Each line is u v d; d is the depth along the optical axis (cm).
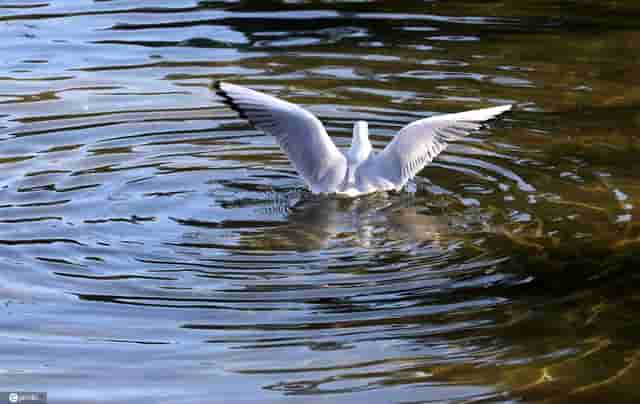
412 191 1069
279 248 927
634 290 846
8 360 738
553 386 710
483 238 950
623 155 1171
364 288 852
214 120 1285
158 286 855
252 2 1850
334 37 1645
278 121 999
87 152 1165
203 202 1038
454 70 1488
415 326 793
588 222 984
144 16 1750
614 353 752
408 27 1709
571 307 820
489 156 1173
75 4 1820
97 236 949
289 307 823
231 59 1523
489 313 811
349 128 1252
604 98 1377
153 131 1240
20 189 1051
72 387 707
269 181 1102
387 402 693
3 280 859
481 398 696
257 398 696
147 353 754
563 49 1598
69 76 1434
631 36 1667
